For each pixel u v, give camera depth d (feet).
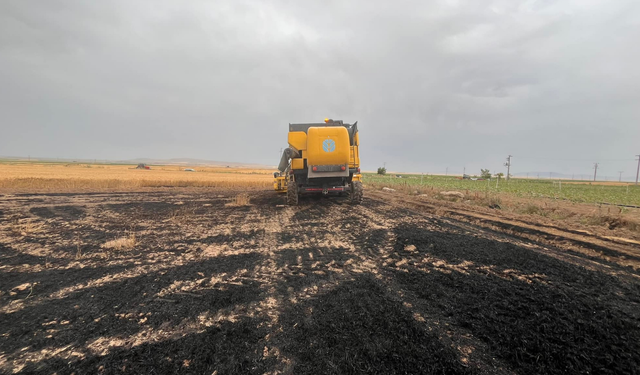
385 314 10.18
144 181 93.56
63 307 11.14
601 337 8.61
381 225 26.32
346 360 7.72
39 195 57.57
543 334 8.79
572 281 12.94
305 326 9.51
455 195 52.90
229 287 12.92
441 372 7.20
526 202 42.80
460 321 9.64
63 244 20.62
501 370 7.27
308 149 37.86
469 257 16.43
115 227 26.63
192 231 24.84
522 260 15.78
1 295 12.25
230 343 8.61
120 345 8.62
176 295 12.14
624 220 26.73
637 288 12.25
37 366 7.69
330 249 18.97
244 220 29.94
